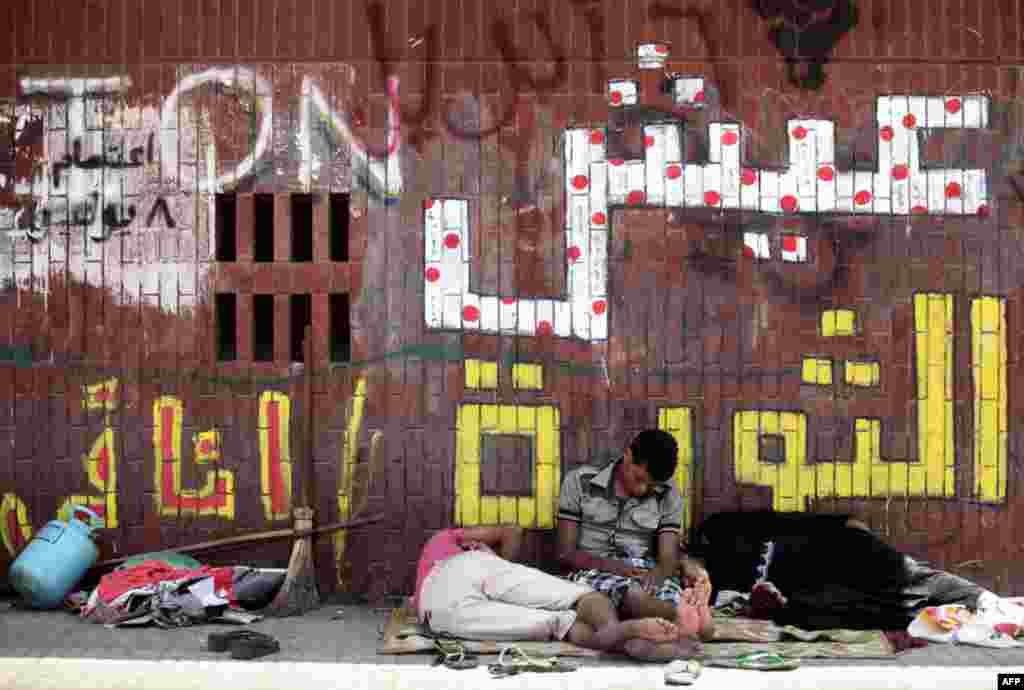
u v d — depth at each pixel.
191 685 5.25
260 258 6.79
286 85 6.63
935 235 6.61
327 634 6.03
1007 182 6.61
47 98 6.66
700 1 6.62
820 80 6.61
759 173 6.62
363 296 6.63
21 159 6.67
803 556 6.23
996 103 6.61
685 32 6.62
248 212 6.65
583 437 6.61
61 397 6.65
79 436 6.65
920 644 5.86
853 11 6.62
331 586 6.61
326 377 6.63
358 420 6.63
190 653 5.71
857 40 6.61
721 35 6.62
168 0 6.65
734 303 6.61
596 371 6.61
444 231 6.62
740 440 6.59
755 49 6.62
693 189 6.61
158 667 5.49
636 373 6.60
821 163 6.61
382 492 6.62
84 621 6.25
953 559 6.59
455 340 6.61
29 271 6.66
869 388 6.61
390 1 6.62
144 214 6.66
